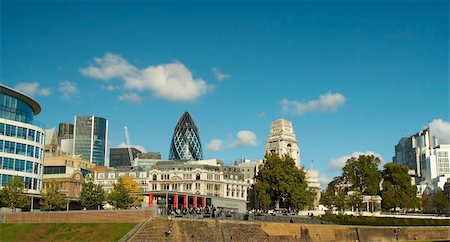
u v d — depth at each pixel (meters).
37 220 116.62
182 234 109.31
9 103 160.88
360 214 177.62
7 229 110.69
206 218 115.25
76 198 173.50
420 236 158.12
